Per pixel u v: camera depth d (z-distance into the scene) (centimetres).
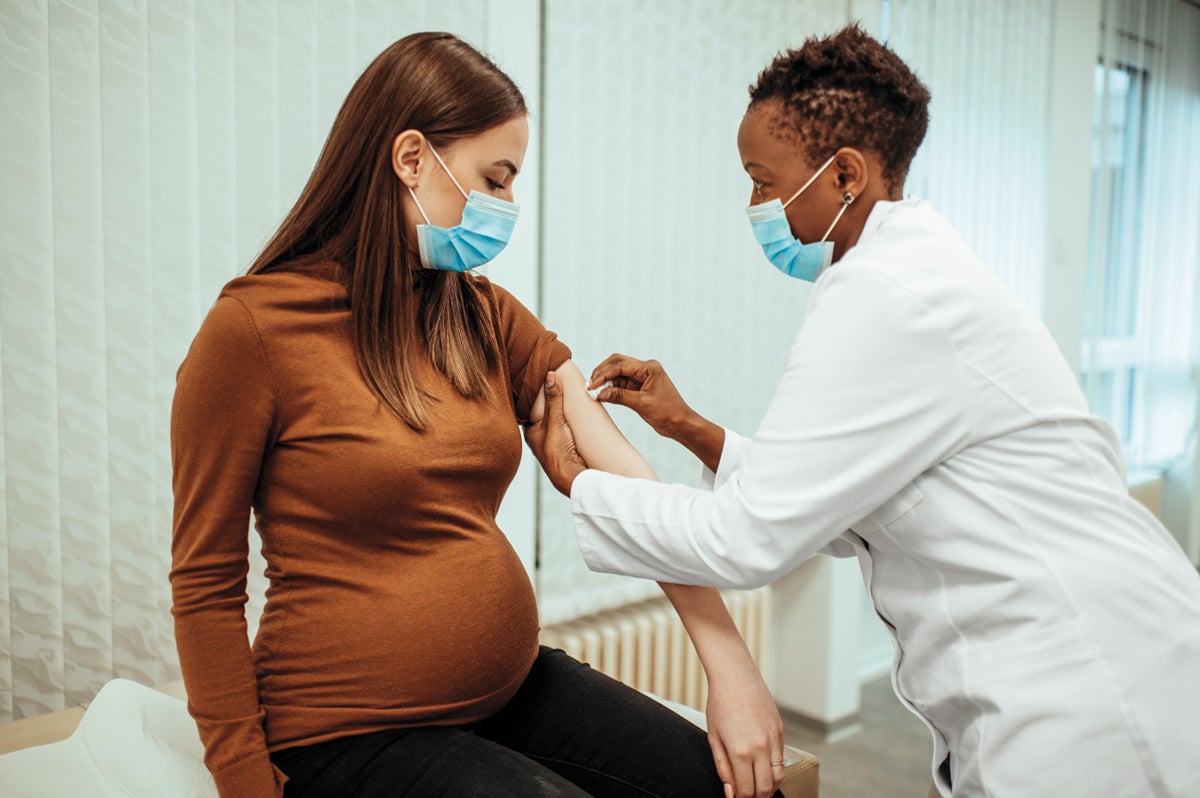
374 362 96
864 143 103
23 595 158
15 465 155
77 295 157
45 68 151
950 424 97
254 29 170
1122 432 429
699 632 112
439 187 102
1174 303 440
